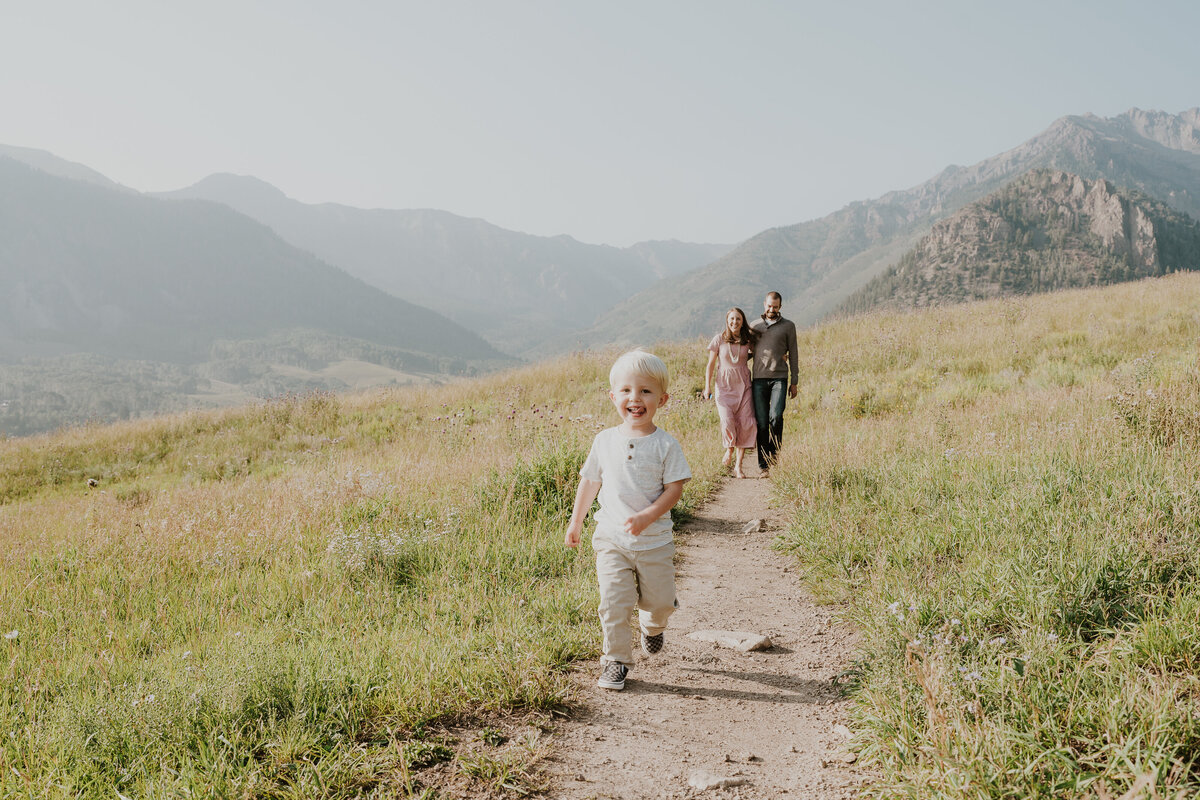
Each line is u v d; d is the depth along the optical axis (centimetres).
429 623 403
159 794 235
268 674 308
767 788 243
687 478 326
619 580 330
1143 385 739
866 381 1469
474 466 845
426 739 276
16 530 811
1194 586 313
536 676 322
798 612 445
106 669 369
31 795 234
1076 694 240
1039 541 393
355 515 667
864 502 610
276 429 1580
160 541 625
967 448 691
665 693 327
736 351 927
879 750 248
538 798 237
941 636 299
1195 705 228
